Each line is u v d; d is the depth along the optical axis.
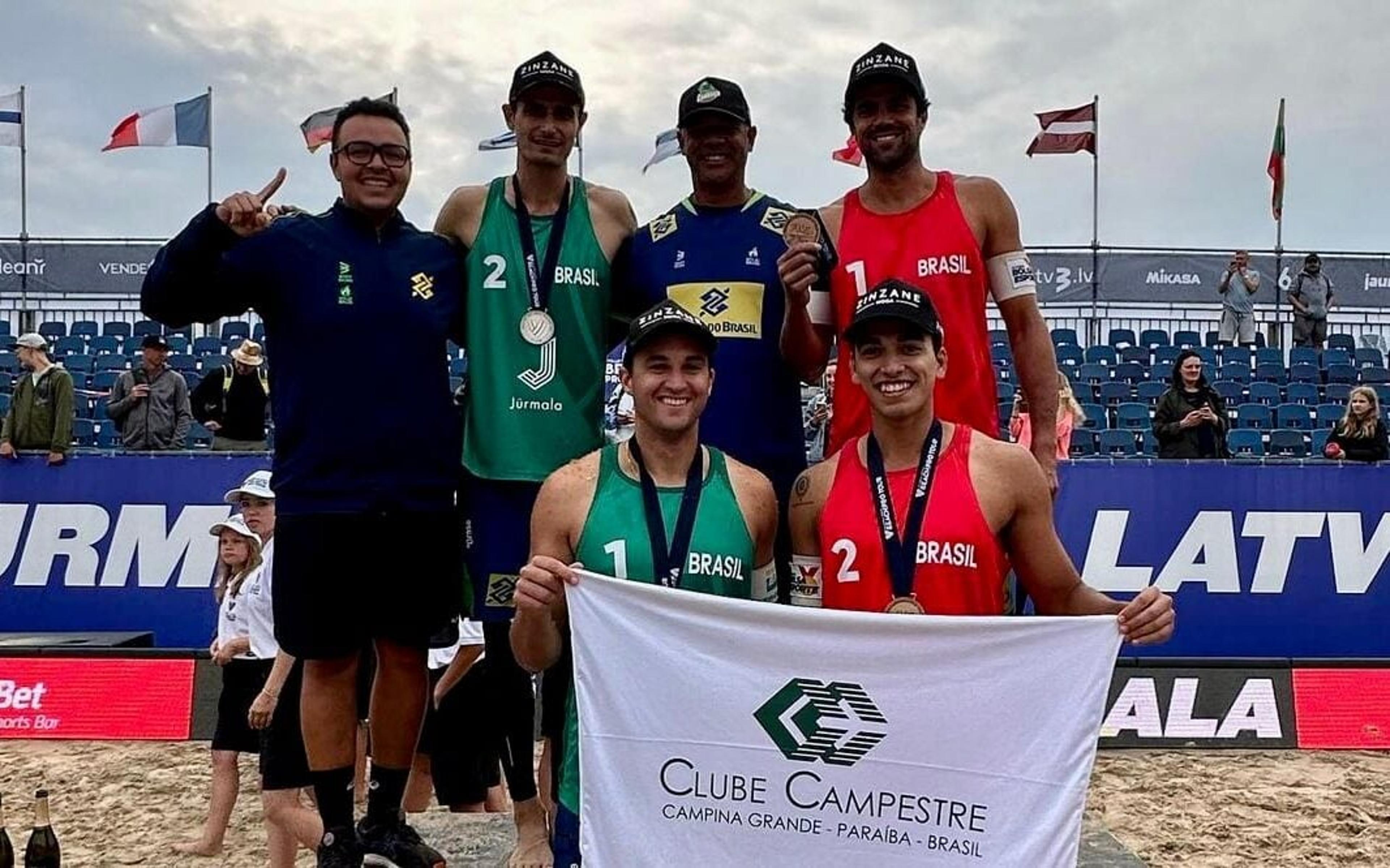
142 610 9.52
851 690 3.35
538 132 4.26
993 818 3.29
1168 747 8.42
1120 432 13.25
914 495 3.53
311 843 5.22
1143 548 9.19
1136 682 8.53
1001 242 4.45
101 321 19.48
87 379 16.67
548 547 3.66
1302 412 15.02
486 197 4.43
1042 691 3.30
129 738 8.67
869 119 4.27
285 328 4.02
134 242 19.44
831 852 3.35
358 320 3.96
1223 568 9.17
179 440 12.14
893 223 4.36
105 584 9.55
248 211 3.83
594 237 4.44
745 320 4.34
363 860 4.14
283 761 5.24
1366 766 8.01
